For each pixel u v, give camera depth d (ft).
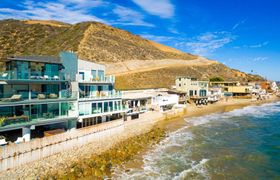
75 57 138.00
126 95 221.25
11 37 454.81
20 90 114.73
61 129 120.78
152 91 273.95
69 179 91.56
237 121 226.99
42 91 122.21
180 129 187.52
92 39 468.75
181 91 290.15
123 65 424.46
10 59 108.68
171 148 139.23
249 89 427.33
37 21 580.30
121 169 106.93
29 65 113.19
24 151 94.79
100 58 412.36
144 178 99.40
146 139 150.71
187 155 128.26
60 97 122.21
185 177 101.91
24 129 105.81
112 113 151.43
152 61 496.23
